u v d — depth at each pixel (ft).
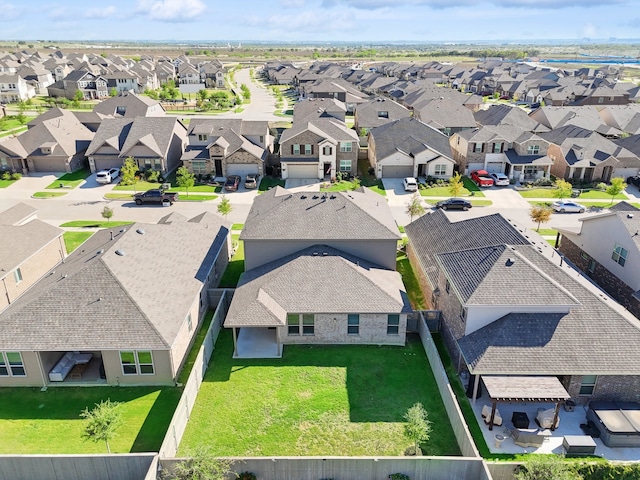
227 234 126.11
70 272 91.86
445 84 551.59
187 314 88.69
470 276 85.61
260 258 106.22
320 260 98.78
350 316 92.22
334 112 276.41
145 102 295.89
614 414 72.74
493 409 72.08
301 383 83.41
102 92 445.37
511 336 77.77
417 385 83.25
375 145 216.33
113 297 83.51
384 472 63.82
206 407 77.66
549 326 78.59
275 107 392.47
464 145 208.95
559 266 89.76
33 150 208.54
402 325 92.99
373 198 123.95
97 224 155.02
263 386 82.58
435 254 103.45
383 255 105.70
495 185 197.77
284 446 70.18
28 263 112.06
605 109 295.28
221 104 389.19
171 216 125.59
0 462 63.72
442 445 70.44
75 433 72.84
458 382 83.82
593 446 68.08
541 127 257.34
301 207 110.32
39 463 63.98
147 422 74.95
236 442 70.74
